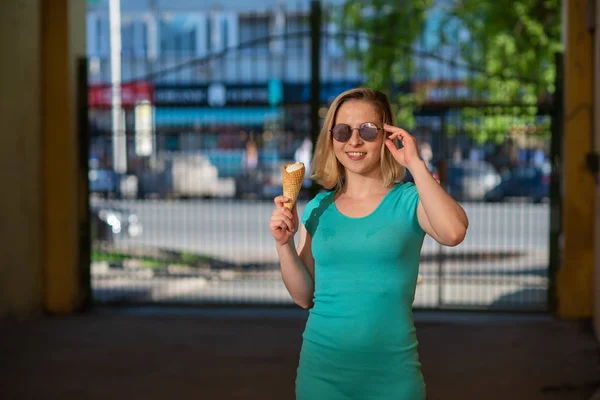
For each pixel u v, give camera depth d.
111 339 7.12
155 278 10.16
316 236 2.71
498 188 15.78
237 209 19.48
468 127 11.00
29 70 7.98
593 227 7.85
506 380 5.82
